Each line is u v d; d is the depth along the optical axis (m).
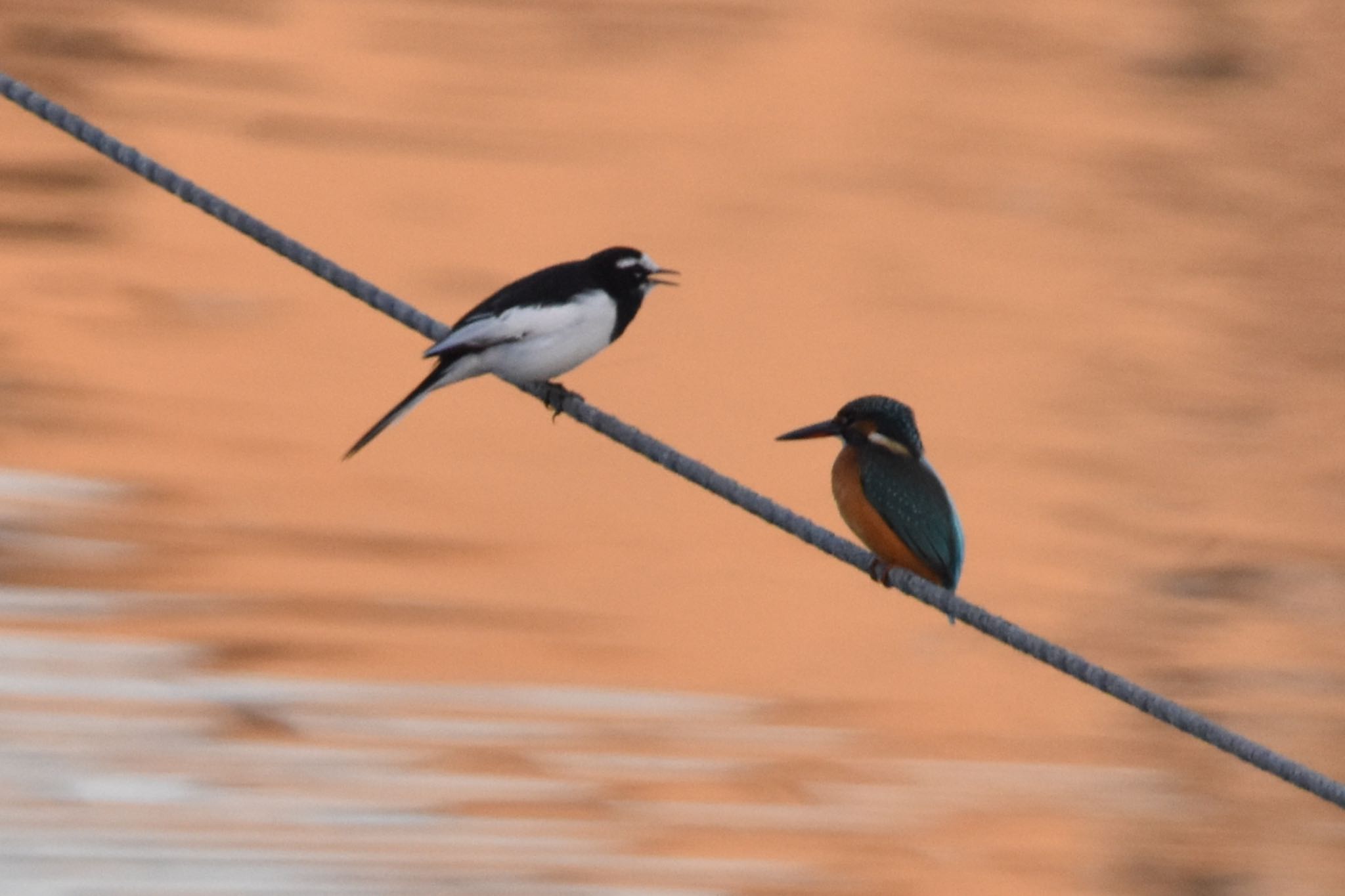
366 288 8.08
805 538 7.77
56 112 8.12
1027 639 7.22
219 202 8.09
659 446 7.87
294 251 8.09
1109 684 7.12
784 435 8.95
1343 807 6.76
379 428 9.57
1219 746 6.94
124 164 8.10
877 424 8.80
